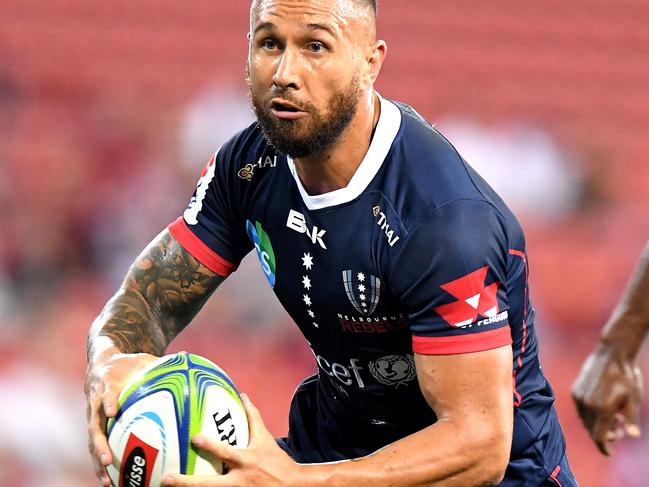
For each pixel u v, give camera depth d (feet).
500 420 35.78
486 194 37.35
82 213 135.64
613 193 150.51
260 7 35.63
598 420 50.39
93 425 37.06
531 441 41.81
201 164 146.82
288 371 115.85
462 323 35.94
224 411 36.22
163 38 189.06
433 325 36.29
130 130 153.79
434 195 36.50
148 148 150.41
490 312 36.24
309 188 38.55
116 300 43.16
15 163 149.79
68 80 178.60
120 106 163.63
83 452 92.68
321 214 38.17
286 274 39.99
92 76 180.45
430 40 190.90
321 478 35.27
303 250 39.04
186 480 34.83
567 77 188.14
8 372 97.25
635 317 49.52
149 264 43.70
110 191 139.74
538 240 139.13
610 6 196.54
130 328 42.19
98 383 37.96
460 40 191.31
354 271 37.83
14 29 187.32
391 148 37.55
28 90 175.11
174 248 43.65
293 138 35.83
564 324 133.49
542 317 132.05
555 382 123.24
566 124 172.96
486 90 185.47
